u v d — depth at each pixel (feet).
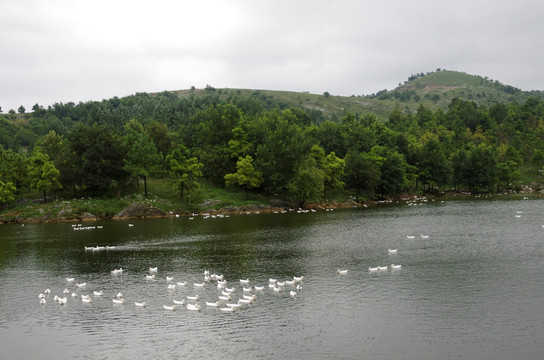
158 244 332.60
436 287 213.87
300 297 204.44
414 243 319.06
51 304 204.33
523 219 423.23
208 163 599.98
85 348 159.22
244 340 160.86
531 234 341.41
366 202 629.10
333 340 159.02
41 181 495.41
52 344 163.32
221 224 429.38
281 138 586.45
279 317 181.06
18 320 186.29
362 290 212.43
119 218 483.51
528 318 173.78
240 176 557.33
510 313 179.22
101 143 515.09
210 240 345.10
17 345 163.32
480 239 326.85
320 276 237.66
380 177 650.43
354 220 445.37
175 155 533.96
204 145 641.81
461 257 271.49
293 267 257.55
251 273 246.68
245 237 356.59
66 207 485.97
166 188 570.05
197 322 178.19
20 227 436.35
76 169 505.25
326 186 608.19
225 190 590.55
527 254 274.36
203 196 555.69
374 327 169.27
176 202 529.86
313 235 361.10
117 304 201.46
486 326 167.63
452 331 164.14
